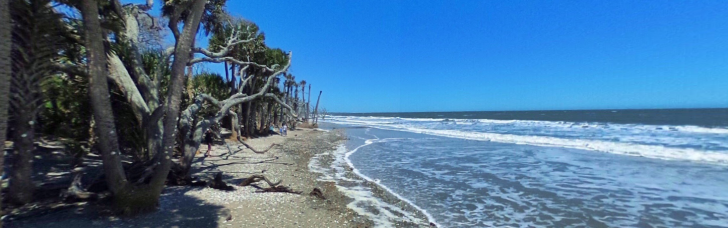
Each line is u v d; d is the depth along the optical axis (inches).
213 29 473.1
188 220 225.3
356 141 987.9
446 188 383.2
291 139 1046.4
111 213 222.1
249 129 1063.0
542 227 259.3
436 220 272.8
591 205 315.6
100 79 205.0
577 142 807.7
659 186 382.6
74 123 348.2
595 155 623.2
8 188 242.5
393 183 408.2
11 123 228.4
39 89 227.1
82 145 353.4
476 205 315.9
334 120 3257.9
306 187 371.6
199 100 399.2
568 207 310.3
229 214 244.4
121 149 394.0
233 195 299.4
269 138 1057.5
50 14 214.5
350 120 3208.7
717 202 318.0
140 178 266.2
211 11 451.8
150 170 273.6
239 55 797.9
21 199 225.3
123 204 222.5
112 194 228.7
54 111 333.4
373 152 719.1
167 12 407.2
